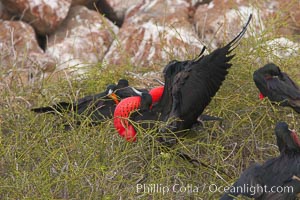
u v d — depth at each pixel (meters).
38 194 15.17
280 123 15.05
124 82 17.45
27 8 24.20
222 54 16.58
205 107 16.84
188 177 16.14
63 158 15.97
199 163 16.27
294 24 23.72
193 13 24.84
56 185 15.55
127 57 19.98
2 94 18.64
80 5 25.25
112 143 16.42
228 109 17.30
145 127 16.56
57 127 16.98
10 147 16.27
